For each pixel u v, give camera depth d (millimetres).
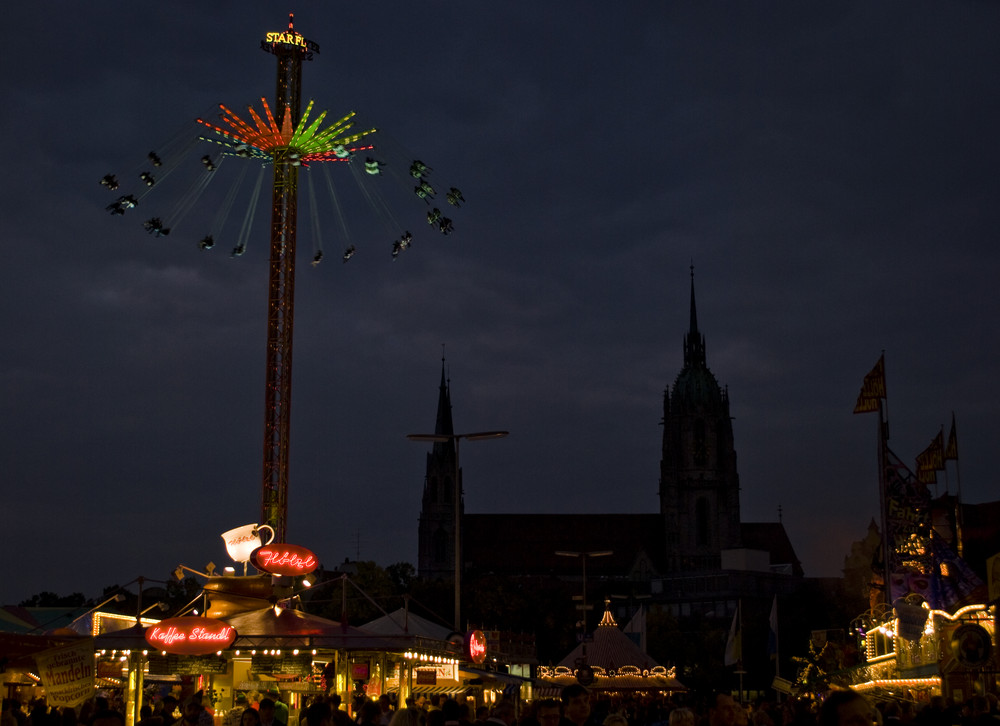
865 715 8664
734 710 16016
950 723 20062
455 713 17672
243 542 45812
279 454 70125
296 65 75812
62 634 38531
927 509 49469
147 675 42031
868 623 59906
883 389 51219
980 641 28953
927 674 38844
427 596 189375
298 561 39281
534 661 89000
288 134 69188
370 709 21047
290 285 71438
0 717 26703
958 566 39469
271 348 71000
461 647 44875
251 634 38562
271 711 20375
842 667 67000
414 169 69125
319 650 40156
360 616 165125
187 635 34062
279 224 71500
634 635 84625
